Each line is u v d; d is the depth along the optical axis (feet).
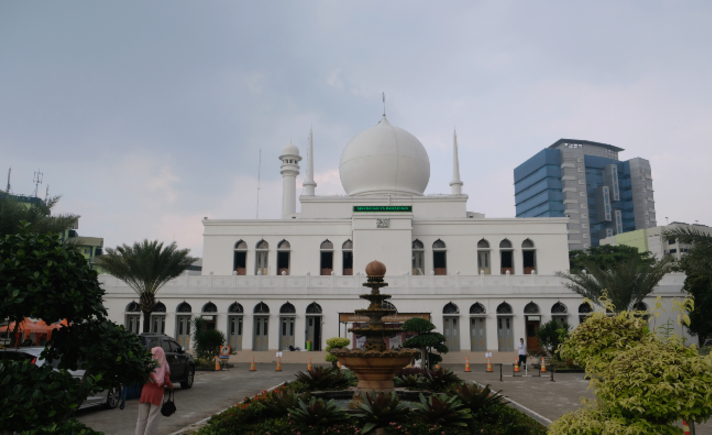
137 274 115.55
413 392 56.80
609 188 536.42
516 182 583.17
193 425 49.24
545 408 60.90
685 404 24.80
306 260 164.35
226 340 132.67
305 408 40.70
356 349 48.62
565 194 511.81
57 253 28.60
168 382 39.81
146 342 70.38
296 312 134.10
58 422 26.40
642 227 532.32
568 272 136.67
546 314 132.67
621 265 111.24
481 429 39.22
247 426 39.65
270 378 92.58
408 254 156.15
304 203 177.68
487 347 131.44
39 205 88.79
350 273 165.07
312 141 196.75
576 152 523.29
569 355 31.81
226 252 165.48
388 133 190.80
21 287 27.40
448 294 133.59
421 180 191.01
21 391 25.55
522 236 163.02
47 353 31.14
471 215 184.55
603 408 27.84
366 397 43.42
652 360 26.07
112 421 52.08
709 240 79.51
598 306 130.93
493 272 161.27
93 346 29.84
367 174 187.32
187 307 135.64
